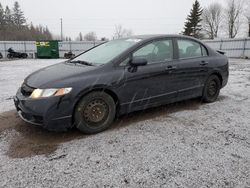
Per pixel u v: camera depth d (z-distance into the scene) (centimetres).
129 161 265
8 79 853
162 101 405
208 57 469
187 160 267
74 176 238
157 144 305
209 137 326
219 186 223
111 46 411
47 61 2089
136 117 402
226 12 5481
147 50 382
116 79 340
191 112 429
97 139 320
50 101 298
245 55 2362
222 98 531
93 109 330
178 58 416
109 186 223
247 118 400
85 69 337
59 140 316
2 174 241
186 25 5159
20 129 352
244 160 268
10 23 7894
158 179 234
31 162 263
